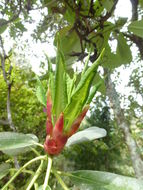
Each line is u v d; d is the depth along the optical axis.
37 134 1.14
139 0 0.41
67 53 0.35
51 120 0.18
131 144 0.55
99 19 0.37
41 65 0.80
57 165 1.31
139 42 0.42
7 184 0.17
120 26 0.35
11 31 0.51
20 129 1.13
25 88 1.13
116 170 1.75
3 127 0.92
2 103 1.11
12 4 0.43
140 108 1.38
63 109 0.18
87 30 0.35
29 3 0.38
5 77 0.44
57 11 0.38
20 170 0.18
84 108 0.18
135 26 0.33
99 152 1.68
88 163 1.59
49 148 0.17
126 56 0.39
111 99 0.57
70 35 0.37
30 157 0.87
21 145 0.20
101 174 0.19
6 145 0.19
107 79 0.55
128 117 1.33
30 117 1.14
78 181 0.18
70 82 0.18
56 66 0.17
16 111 1.14
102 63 0.38
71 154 1.43
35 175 0.17
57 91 0.17
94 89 0.18
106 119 1.72
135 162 0.53
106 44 0.38
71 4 0.37
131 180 0.18
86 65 0.18
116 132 1.65
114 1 0.34
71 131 0.18
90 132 0.24
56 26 0.59
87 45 0.39
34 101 1.15
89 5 0.36
